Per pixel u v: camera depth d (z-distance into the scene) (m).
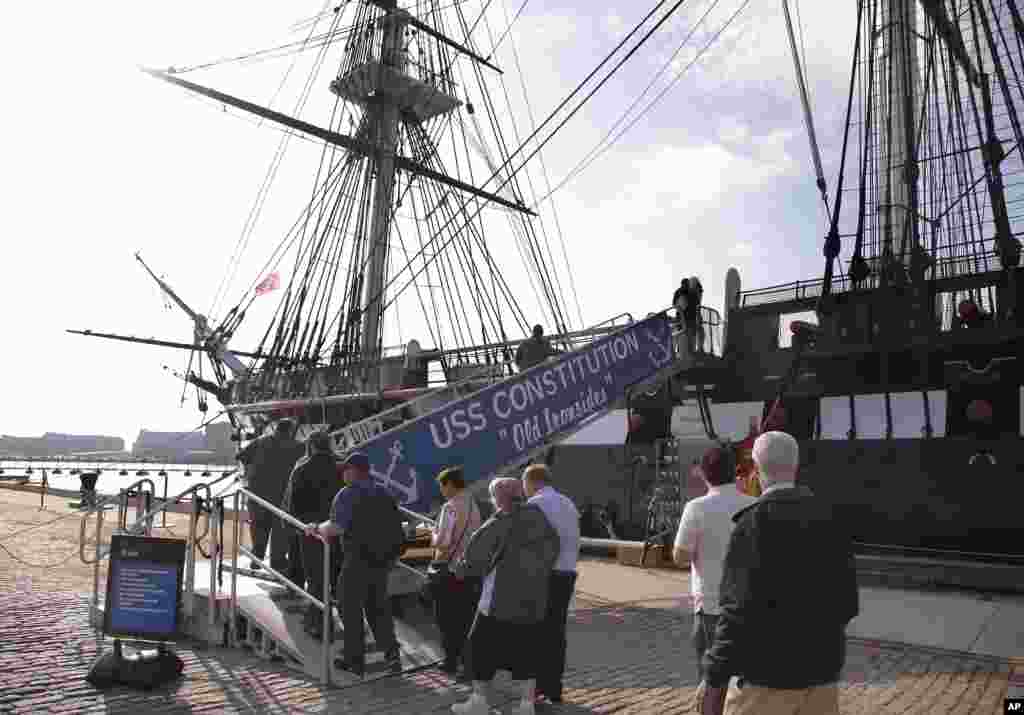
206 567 10.05
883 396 15.60
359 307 26.05
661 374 13.91
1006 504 13.66
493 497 5.53
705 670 3.13
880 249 18.52
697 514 4.50
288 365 24.83
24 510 23.09
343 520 6.45
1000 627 9.05
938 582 12.41
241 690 5.98
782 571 2.94
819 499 3.15
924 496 14.58
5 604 8.78
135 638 6.12
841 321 16.81
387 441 9.46
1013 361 14.28
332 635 6.89
